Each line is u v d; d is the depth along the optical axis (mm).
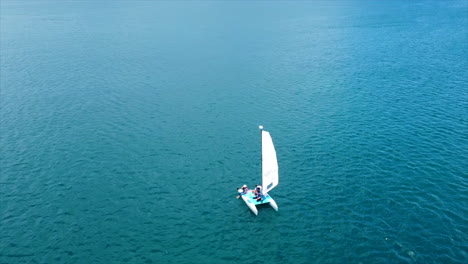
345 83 87250
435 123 63750
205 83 90500
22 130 66188
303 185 47625
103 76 96312
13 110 75000
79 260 36812
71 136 63688
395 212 41656
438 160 51938
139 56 116062
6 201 46531
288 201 44562
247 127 66250
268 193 46219
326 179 48719
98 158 56375
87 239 39688
